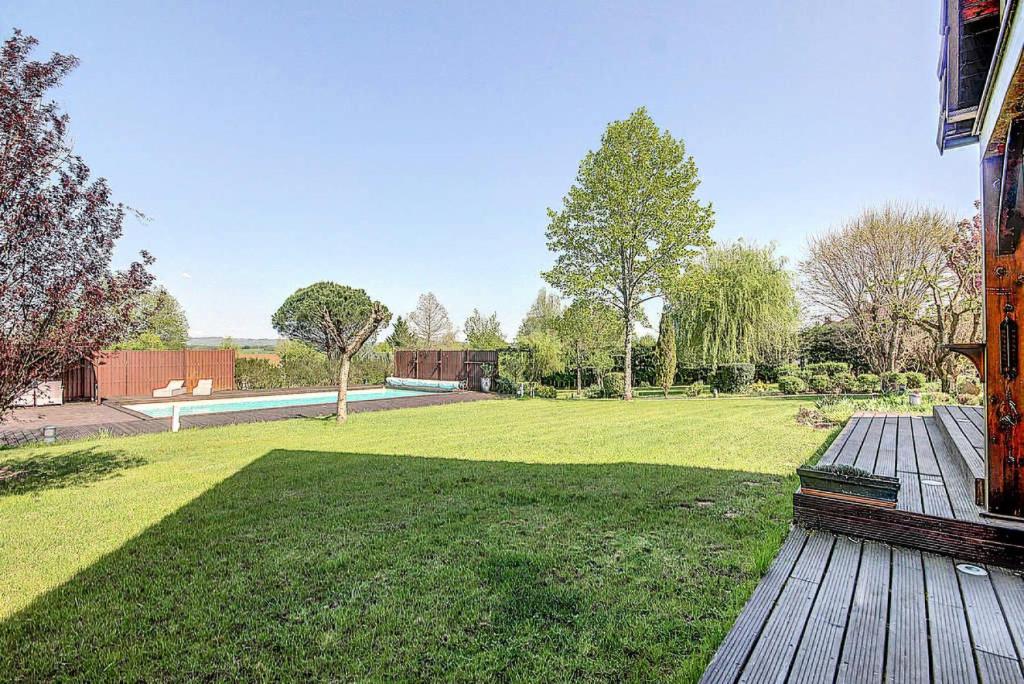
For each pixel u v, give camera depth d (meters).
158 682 1.86
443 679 1.82
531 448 6.75
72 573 2.85
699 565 2.74
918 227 14.92
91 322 4.72
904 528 2.73
